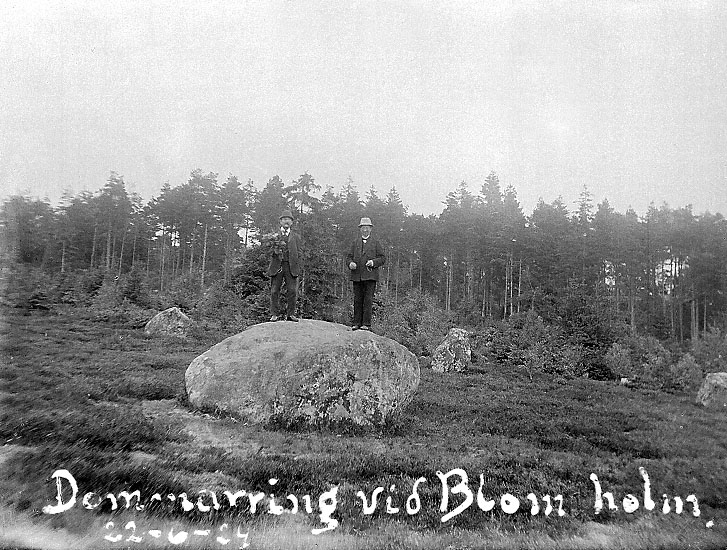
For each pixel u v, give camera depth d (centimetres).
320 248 1459
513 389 1016
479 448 556
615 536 371
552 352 1334
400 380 675
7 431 460
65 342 991
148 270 1498
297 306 1395
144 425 516
